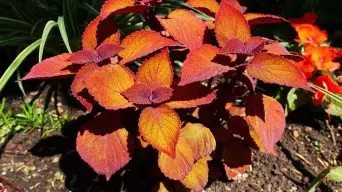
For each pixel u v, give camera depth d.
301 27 0.63
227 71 0.46
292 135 0.63
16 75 0.68
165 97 0.44
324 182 0.58
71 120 0.62
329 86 0.60
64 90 0.66
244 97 0.49
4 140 0.60
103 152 0.45
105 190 0.55
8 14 0.70
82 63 0.46
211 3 0.51
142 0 0.47
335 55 0.62
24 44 0.66
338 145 0.62
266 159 0.60
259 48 0.44
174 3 0.68
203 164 0.49
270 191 0.56
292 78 0.42
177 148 0.46
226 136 0.51
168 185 0.51
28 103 0.64
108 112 0.48
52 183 0.55
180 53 0.51
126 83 0.45
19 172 0.56
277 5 0.79
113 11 0.45
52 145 0.59
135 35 0.47
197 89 0.46
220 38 0.46
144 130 0.43
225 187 0.56
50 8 0.68
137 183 0.55
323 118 0.66
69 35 0.66
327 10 0.75
